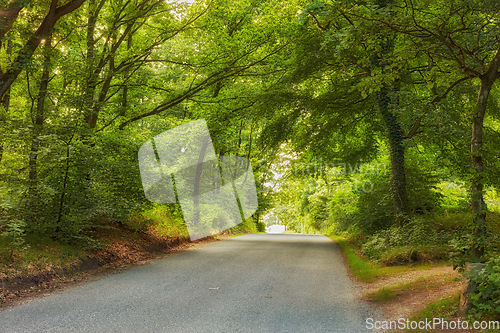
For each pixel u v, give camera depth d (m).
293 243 18.62
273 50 16.78
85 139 11.09
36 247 8.88
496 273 4.93
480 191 5.83
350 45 7.49
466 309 5.30
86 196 10.22
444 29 7.21
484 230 5.80
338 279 9.22
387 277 9.23
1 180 8.59
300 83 17.55
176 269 10.20
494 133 14.54
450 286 7.19
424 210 16.30
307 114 18.88
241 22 18.23
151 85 15.92
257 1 17.89
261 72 17.39
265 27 15.66
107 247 11.12
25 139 9.34
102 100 14.21
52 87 11.99
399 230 13.30
